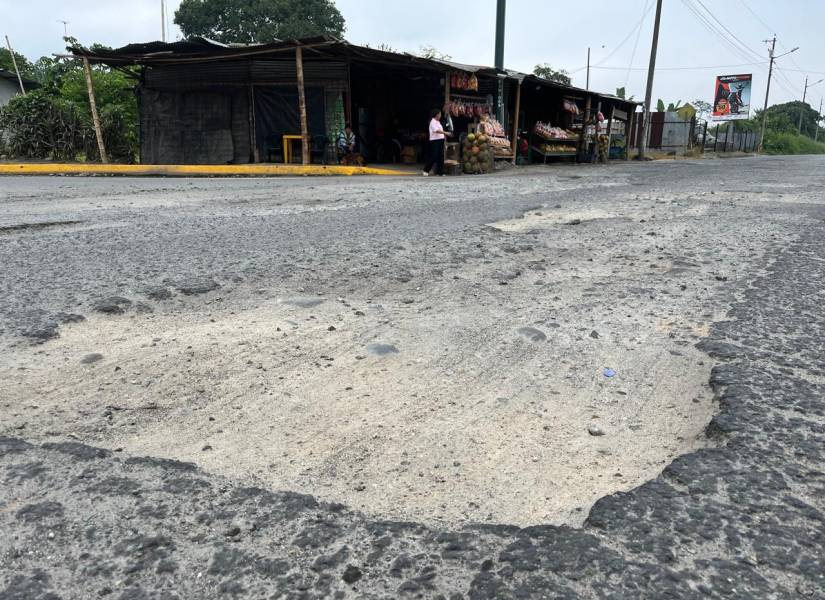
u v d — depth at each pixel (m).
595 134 22.92
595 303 3.14
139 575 1.22
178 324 2.77
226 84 16.73
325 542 1.32
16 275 3.51
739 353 2.40
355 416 1.96
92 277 3.47
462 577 1.21
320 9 50.25
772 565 1.24
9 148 17.83
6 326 2.66
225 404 2.02
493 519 1.42
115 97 23.44
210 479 1.57
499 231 5.15
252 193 8.54
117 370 2.26
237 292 3.25
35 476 1.56
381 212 6.38
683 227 5.43
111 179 12.12
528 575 1.21
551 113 22.34
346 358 2.42
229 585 1.19
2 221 5.58
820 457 1.65
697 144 42.25
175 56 15.77
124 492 1.50
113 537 1.33
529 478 1.61
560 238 4.87
